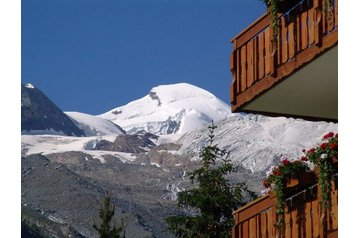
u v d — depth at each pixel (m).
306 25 16.59
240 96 18.23
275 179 17.31
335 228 15.91
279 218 17.27
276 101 18.17
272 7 17.33
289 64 16.89
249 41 18.19
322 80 17.05
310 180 16.81
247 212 18.36
